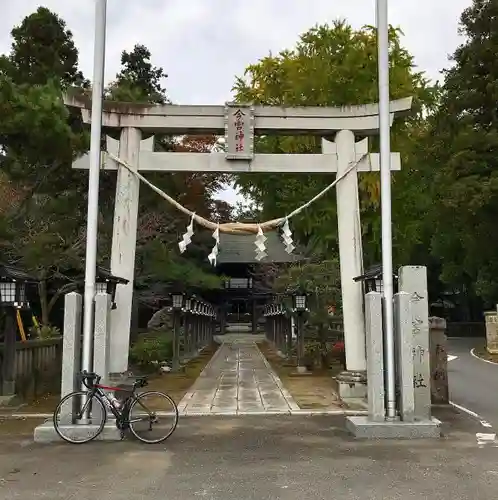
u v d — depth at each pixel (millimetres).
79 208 15914
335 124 11727
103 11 8836
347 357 11836
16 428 8734
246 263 47188
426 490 5613
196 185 25922
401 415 8195
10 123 10281
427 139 25625
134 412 8625
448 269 36094
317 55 18562
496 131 23812
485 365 21031
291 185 20188
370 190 17688
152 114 11422
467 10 25922
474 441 7781
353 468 6422
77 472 6297
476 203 22234
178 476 6137
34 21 18766
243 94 19719
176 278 23156
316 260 21734
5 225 11984
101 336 8211
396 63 18312
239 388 13828
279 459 6840
